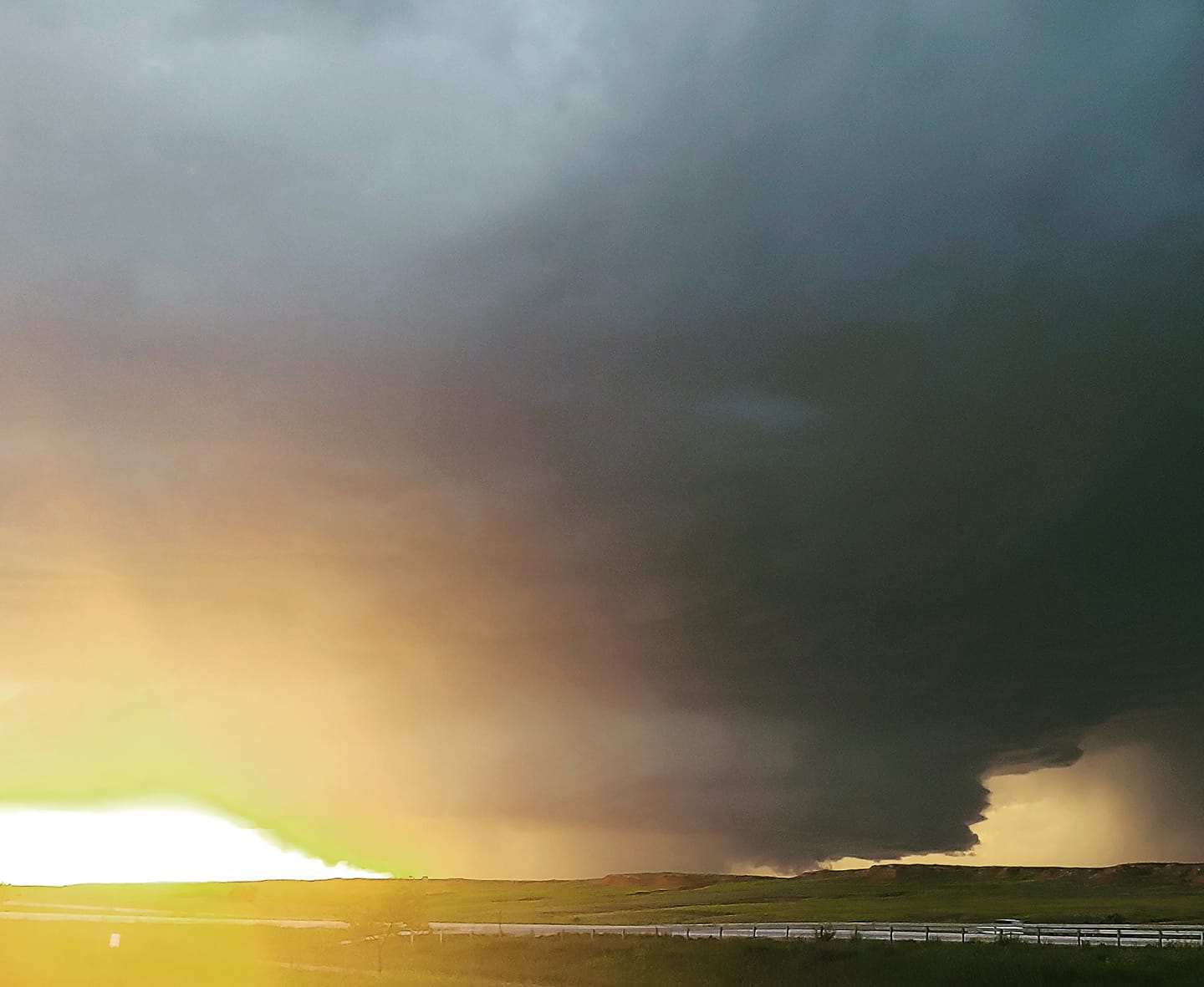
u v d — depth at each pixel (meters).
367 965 76.94
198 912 147.88
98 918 126.50
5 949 78.12
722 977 61.44
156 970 66.00
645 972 64.94
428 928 88.94
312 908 173.25
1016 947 59.03
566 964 70.12
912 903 158.00
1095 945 59.38
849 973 57.91
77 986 56.16
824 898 183.88
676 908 153.62
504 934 88.75
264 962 74.88
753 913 132.38
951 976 54.44
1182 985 48.53
